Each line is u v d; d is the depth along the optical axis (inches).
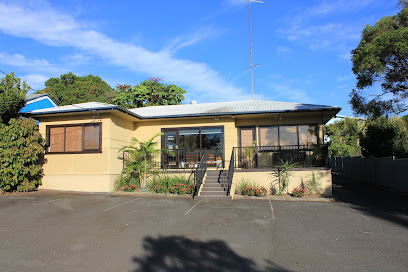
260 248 224.5
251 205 389.4
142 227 284.4
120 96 1403.8
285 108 566.3
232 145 575.8
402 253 210.4
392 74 433.4
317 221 305.3
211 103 742.5
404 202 414.9
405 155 644.1
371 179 652.1
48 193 493.7
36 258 205.0
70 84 2028.8
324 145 537.6
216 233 263.9
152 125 616.4
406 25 414.3
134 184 518.3
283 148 574.2
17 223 299.4
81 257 207.0
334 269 184.1
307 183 478.9
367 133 698.2
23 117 536.7
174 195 467.5
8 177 463.2
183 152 596.4
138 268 188.1
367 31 448.5
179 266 191.0
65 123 542.9
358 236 253.1
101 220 311.4
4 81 497.0
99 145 518.3
